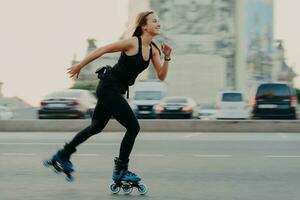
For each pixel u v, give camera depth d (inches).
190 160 436.5
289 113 1247.5
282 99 1248.2
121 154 281.9
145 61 278.8
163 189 297.6
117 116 279.9
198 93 4549.7
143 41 278.4
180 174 356.2
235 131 957.8
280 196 276.5
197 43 4559.5
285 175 350.3
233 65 4571.9
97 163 416.2
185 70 4554.6
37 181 325.7
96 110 286.4
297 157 455.5
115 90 279.4
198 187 304.2
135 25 279.3
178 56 4557.1
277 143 619.5
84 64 273.6
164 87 1571.1
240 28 4591.5
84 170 375.2
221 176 346.6
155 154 485.7
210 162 422.0
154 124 970.7
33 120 991.0
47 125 989.8
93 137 755.4
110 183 318.7
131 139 281.0
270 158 448.5
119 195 279.0
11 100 2933.1
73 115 1296.8
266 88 1256.8
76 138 290.7
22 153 493.7
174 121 968.3
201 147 560.4
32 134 869.8
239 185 311.3
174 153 494.6
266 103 1251.8
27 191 290.8
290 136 796.0
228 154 483.2
